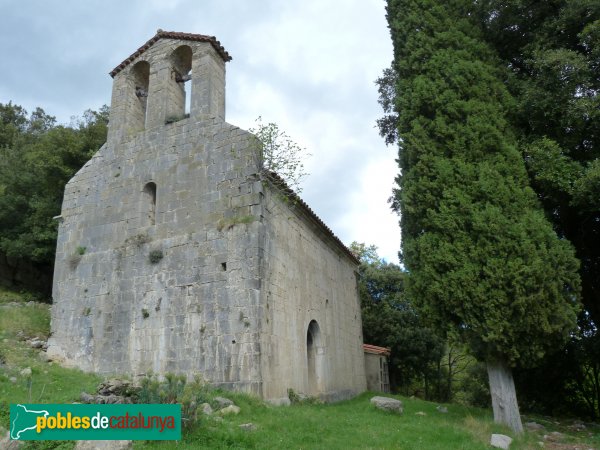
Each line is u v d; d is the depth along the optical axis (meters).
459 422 11.92
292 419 10.26
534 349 11.33
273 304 13.67
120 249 15.42
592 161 13.56
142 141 16.56
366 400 18.42
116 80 18.41
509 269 11.32
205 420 8.72
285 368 13.78
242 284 13.09
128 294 14.71
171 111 16.88
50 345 15.46
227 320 12.94
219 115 16.33
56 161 22.98
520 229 11.63
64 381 12.48
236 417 9.80
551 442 11.44
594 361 17.25
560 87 13.81
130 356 13.96
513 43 16.62
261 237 13.52
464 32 15.52
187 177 15.14
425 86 14.21
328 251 20.58
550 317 11.43
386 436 9.70
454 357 35.06
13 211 24.06
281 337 13.87
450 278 11.87
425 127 14.01
